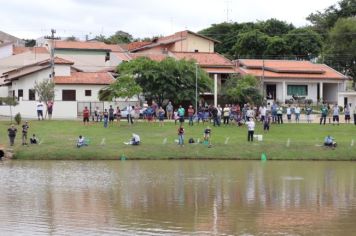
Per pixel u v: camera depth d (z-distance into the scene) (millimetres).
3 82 89438
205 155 48438
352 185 35969
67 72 78250
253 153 49094
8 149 48031
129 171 41094
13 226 24625
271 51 110188
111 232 23875
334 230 24547
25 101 70188
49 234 23469
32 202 29562
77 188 33844
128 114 60375
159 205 29188
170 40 106938
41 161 46312
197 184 35688
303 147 50594
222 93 74750
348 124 63344
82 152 47969
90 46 98312
